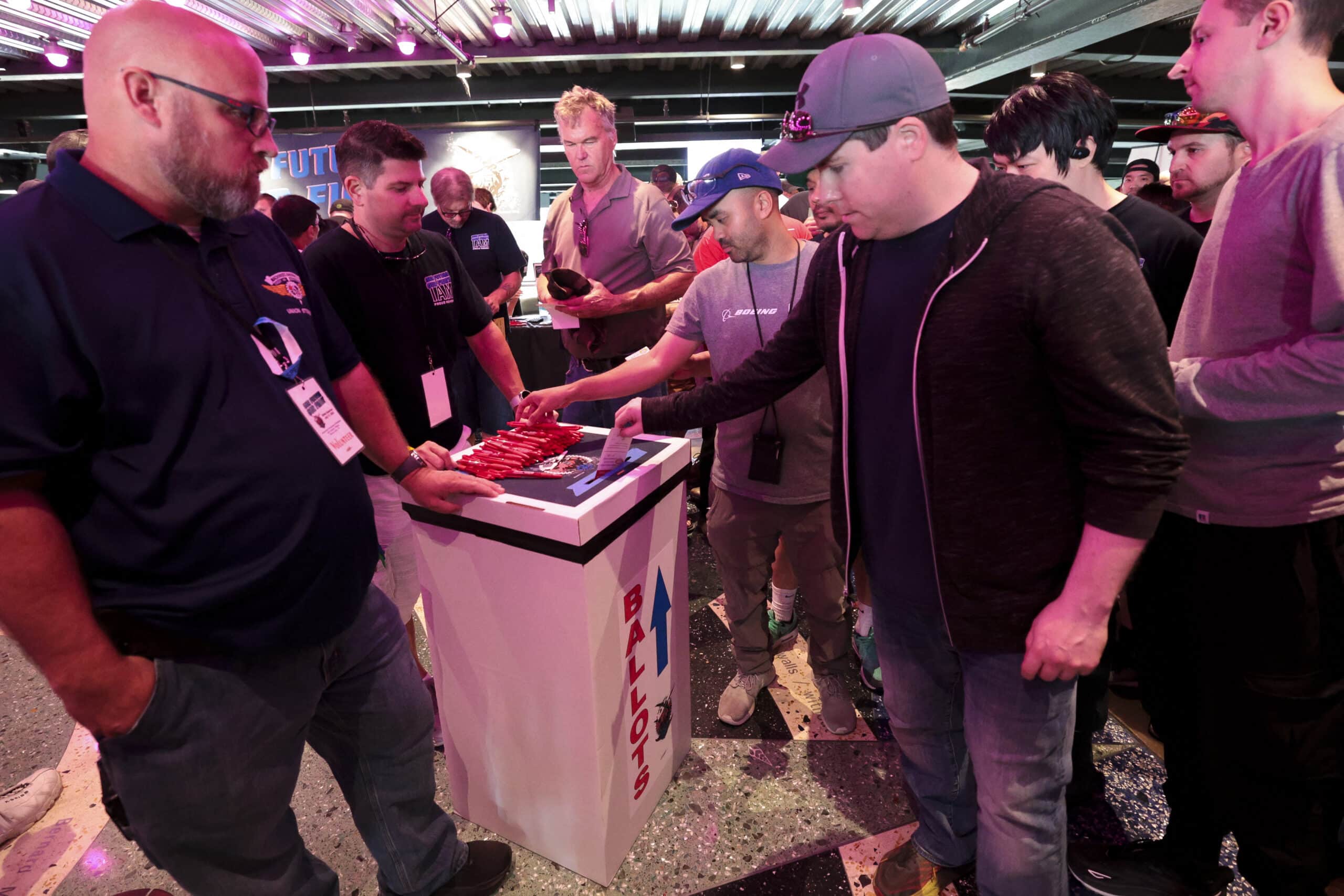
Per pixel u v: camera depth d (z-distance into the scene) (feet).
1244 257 3.29
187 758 3.11
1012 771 3.47
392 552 5.67
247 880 3.55
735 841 5.16
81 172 2.75
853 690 6.77
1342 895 4.29
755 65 26.40
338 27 21.04
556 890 4.83
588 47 23.35
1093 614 2.87
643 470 4.42
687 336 5.49
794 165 2.98
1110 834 5.08
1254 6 3.00
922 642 3.88
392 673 4.10
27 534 2.59
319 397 3.38
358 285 5.30
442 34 19.56
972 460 3.08
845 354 3.51
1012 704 3.37
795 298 5.09
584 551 3.84
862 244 3.42
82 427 2.77
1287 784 3.79
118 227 2.77
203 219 3.20
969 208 2.90
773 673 6.54
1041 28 19.26
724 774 5.76
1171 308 4.72
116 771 3.07
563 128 7.41
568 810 4.70
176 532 2.92
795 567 5.70
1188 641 3.97
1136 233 4.79
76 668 2.73
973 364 2.94
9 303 2.51
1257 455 3.45
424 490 4.19
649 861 5.02
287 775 3.58
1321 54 3.01
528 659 4.34
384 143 4.98
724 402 4.45
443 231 11.95
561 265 8.57
